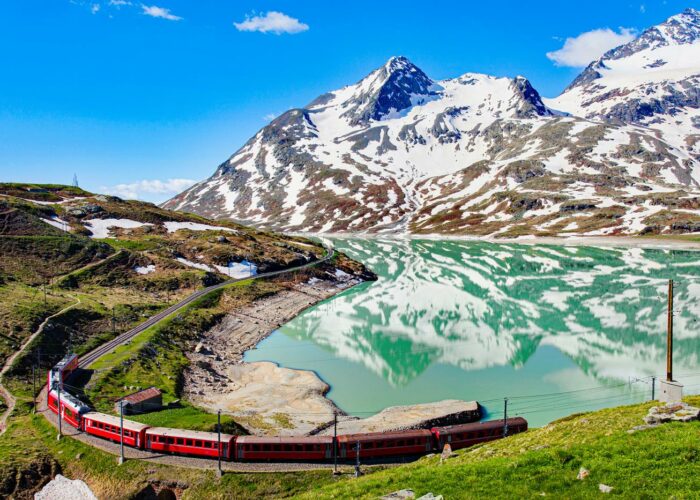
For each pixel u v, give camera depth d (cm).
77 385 7725
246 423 7044
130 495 5138
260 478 5369
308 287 17475
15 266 13812
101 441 6091
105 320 11219
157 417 6656
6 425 6631
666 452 3050
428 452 5991
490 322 13150
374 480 3709
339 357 10688
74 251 15675
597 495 2784
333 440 5762
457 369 9819
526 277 18838
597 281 17500
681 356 10219
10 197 19762
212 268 17650
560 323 12862
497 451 4094
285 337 12331
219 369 9950
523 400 8250
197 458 5716
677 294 15125
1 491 5216
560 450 3375
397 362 10275
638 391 8481
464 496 3033
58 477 5569
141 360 9094
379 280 19812
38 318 10262
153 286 14762
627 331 11988
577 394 8438
